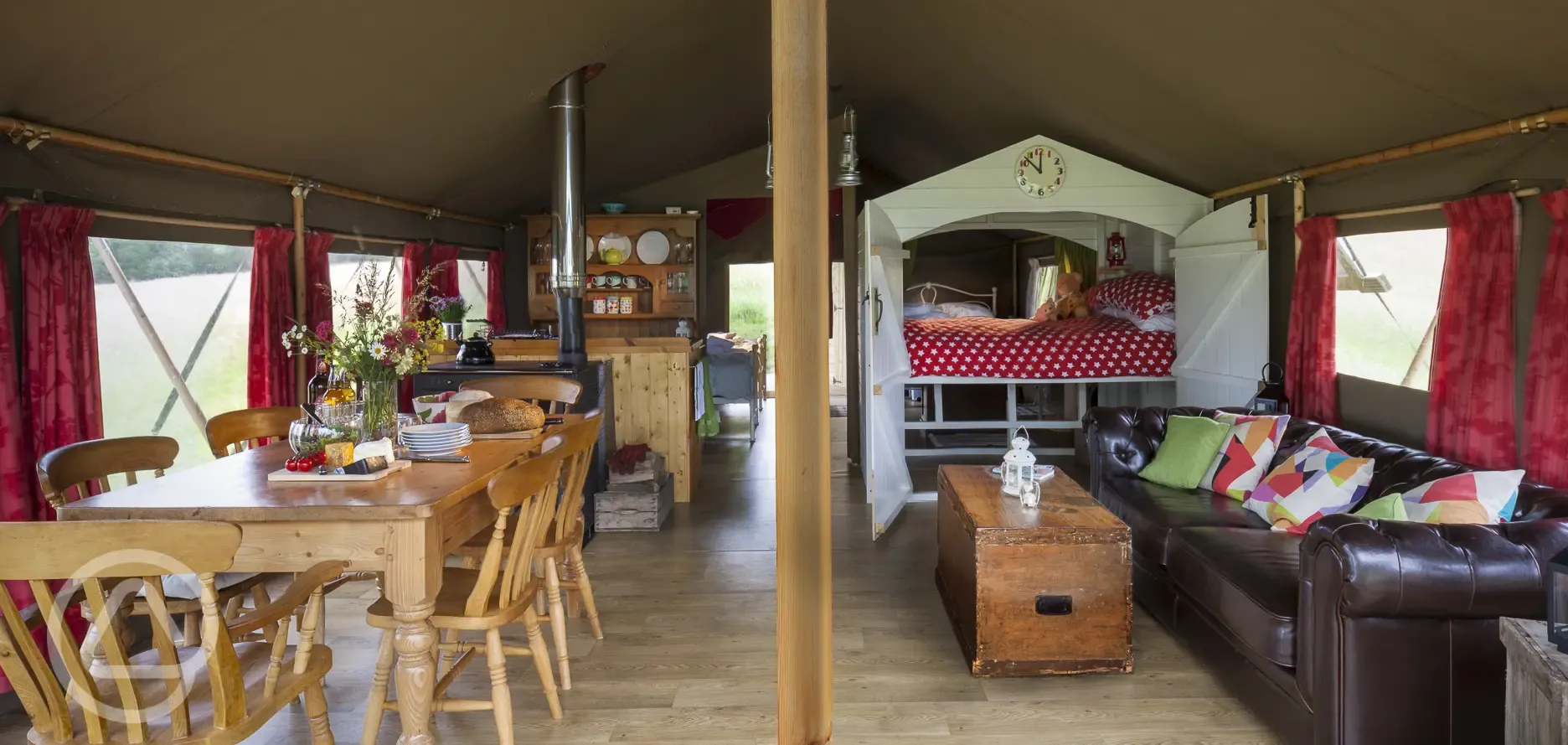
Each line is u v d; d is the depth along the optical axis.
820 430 1.45
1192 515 3.63
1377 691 2.29
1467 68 2.98
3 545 1.75
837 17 5.73
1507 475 2.79
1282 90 3.82
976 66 5.54
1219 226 5.33
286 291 4.64
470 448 3.27
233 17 3.10
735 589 4.20
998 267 10.58
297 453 2.92
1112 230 7.84
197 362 4.38
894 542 5.00
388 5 3.48
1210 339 5.46
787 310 1.42
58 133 3.19
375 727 2.68
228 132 3.91
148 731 1.95
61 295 3.21
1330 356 4.39
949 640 3.57
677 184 9.63
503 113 5.25
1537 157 3.11
